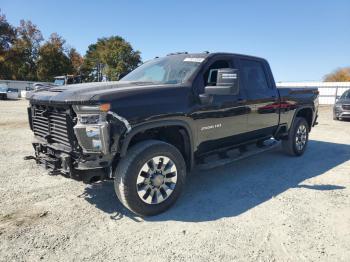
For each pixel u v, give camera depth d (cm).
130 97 337
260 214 370
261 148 549
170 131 403
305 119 666
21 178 490
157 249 294
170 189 373
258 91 516
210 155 448
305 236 320
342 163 613
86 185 461
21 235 316
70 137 333
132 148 350
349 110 1366
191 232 327
